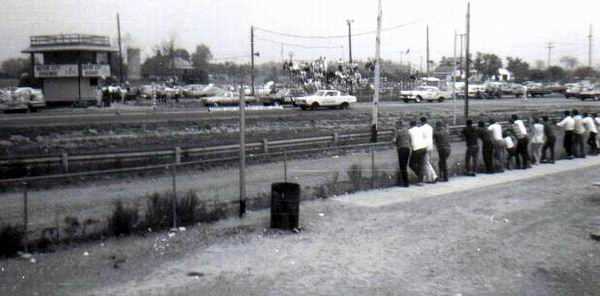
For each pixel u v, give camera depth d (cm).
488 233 1178
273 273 909
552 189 1681
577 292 846
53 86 5581
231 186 1733
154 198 1228
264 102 5488
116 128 3119
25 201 1012
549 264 979
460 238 1138
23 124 3145
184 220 1229
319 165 2227
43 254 993
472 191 1644
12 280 855
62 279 864
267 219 1288
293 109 4922
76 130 2991
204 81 10331
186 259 978
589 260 1005
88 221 1210
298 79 7081
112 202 1441
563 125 2405
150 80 10519
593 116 2625
